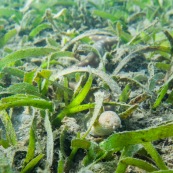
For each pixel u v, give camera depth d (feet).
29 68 1.10
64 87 0.77
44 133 0.69
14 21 1.78
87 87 0.71
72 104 0.71
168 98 0.80
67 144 0.66
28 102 0.67
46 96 0.83
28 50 0.98
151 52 1.09
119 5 1.86
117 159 0.60
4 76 0.98
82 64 1.00
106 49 1.17
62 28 1.54
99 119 0.66
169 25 1.46
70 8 1.83
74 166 0.61
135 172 0.59
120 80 0.89
